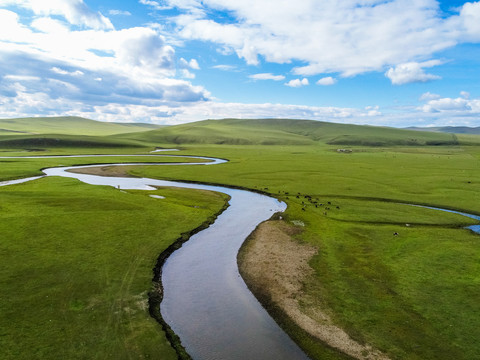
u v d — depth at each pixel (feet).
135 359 70.69
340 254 129.70
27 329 78.13
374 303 94.32
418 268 116.57
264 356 73.26
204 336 79.30
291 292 100.27
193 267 116.67
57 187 237.45
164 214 174.91
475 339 78.48
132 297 94.79
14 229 139.03
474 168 367.86
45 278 102.37
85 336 77.00
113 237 138.51
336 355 74.08
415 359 72.69
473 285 103.96
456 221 176.24
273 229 159.33
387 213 190.39
